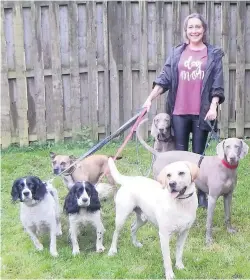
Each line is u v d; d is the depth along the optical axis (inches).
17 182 191.3
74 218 193.9
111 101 346.9
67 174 239.8
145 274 179.9
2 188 270.5
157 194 177.0
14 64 336.8
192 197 170.7
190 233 211.0
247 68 341.4
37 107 341.4
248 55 340.8
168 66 228.8
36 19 330.3
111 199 246.2
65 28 337.4
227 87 342.0
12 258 194.1
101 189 219.8
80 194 190.5
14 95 339.6
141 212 193.9
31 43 335.9
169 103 231.9
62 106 344.8
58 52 336.2
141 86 345.4
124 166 297.6
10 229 221.9
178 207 169.5
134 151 323.3
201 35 219.8
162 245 173.9
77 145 340.5
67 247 203.0
